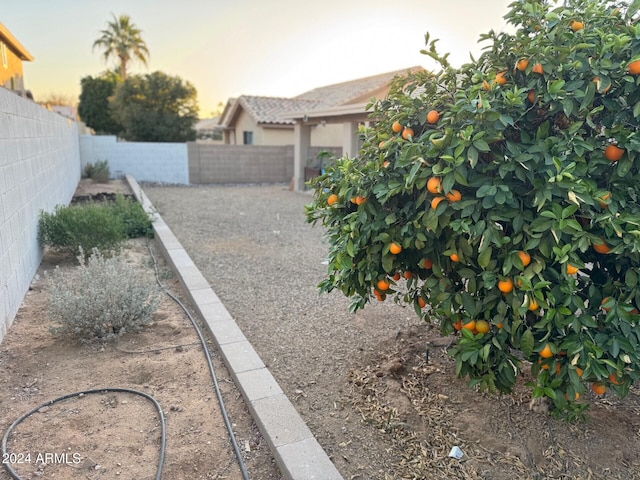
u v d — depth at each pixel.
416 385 3.34
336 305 5.08
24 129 5.32
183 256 6.42
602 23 2.31
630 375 2.21
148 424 2.87
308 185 3.11
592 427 2.84
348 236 2.67
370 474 2.52
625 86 2.11
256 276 6.18
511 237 2.26
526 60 2.29
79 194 12.86
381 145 2.70
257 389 3.17
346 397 3.26
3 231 4.07
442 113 2.54
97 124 29.39
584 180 2.11
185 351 3.84
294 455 2.52
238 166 19.72
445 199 2.23
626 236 2.05
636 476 2.50
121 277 4.16
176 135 23.70
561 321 2.14
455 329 2.75
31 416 2.88
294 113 15.58
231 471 2.51
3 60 12.95
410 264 2.83
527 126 2.38
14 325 4.18
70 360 3.62
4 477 2.39
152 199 13.87
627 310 2.16
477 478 2.49
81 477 2.40
